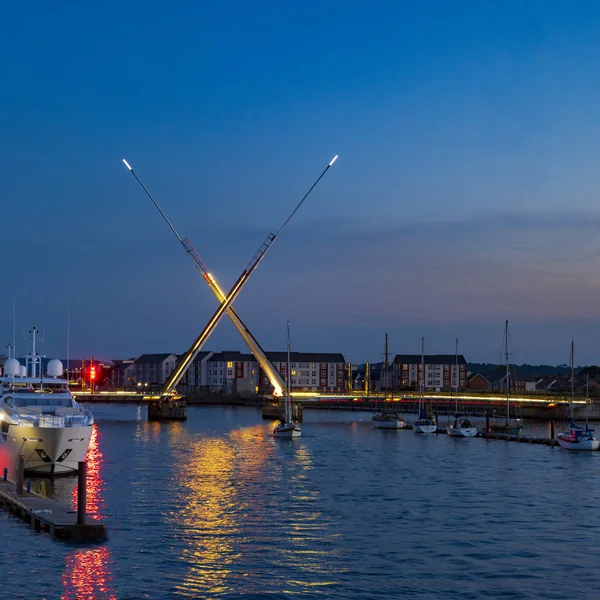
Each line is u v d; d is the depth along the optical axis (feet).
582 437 344.90
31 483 220.64
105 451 330.34
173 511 187.93
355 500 207.82
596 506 202.08
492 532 170.30
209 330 558.15
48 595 125.18
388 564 144.56
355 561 146.10
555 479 251.80
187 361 563.89
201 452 328.70
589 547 157.99
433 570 141.28
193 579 133.90
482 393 635.25
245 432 447.83
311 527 172.86
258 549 152.76
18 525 162.71
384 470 272.10
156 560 143.64
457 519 183.62
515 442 387.96
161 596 125.80
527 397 585.63
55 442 219.82
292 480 244.22
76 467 228.22
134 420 565.94
